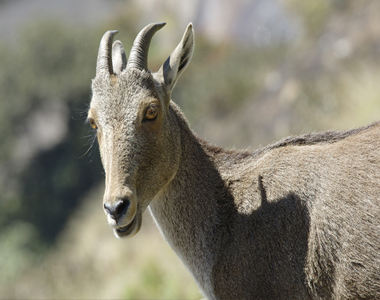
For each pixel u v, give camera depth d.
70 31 108.81
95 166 93.81
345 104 41.97
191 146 17.16
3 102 104.94
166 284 35.84
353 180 14.66
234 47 79.44
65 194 94.06
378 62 42.69
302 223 14.96
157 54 88.75
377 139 15.22
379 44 43.84
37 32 107.69
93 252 54.25
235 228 15.84
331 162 15.23
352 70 44.03
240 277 15.41
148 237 47.66
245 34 79.62
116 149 14.49
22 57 106.25
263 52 72.00
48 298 49.00
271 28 75.38
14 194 97.62
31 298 50.00
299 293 15.07
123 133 14.61
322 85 45.59
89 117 15.71
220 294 15.86
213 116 66.44
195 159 17.06
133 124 14.71
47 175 97.94
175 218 16.89
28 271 65.19
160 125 15.45
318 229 14.69
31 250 81.38
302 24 69.56
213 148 17.64
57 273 52.59
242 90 66.56
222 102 66.81
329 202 14.69
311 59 50.16
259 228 15.40
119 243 49.97
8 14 132.50
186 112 70.31
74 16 121.44
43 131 105.44
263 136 46.97
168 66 16.44
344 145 15.50
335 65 46.38
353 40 46.97
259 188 15.95
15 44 110.81
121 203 13.90
